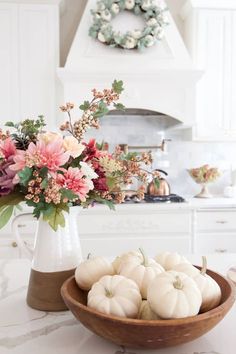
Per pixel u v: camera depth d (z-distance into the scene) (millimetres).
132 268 778
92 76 2598
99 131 3135
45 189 767
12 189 836
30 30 2711
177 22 3221
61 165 789
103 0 2676
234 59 2893
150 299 667
